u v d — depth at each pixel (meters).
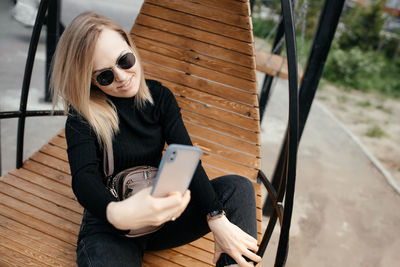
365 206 3.21
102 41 1.03
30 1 3.75
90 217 1.15
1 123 3.29
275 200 1.20
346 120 5.39
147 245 1.28
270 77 3.37
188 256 1.40
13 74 3.94
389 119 5.75
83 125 1.09
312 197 3.19
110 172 1.17
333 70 7.44
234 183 1.25
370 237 2.80
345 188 3.44
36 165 1.73
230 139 1.85
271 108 5.10
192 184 1.16
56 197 1.57
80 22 1.02
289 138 1.00
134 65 1.10
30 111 1.63
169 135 1.26
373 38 8.98
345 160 4.03
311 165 3.76
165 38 1.81
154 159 1.29
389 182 3.70
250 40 1.71
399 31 9.61
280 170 2.61
